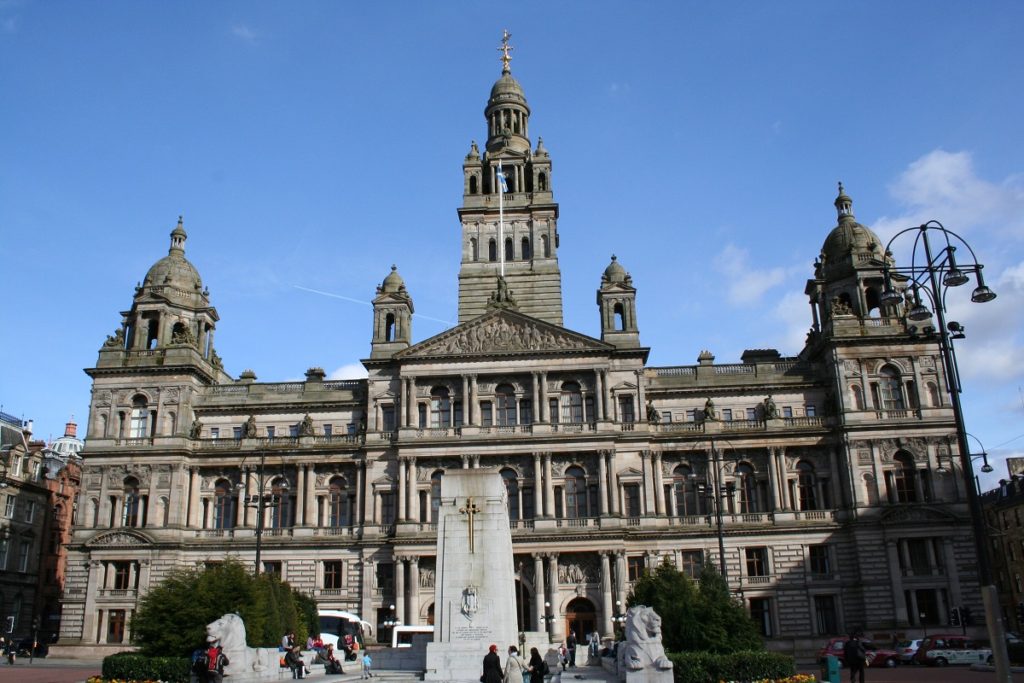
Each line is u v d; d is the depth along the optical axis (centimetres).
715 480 9744
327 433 11056
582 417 10456
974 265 3741
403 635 8825
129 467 10644
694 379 11044
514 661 3941
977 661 7425
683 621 5622
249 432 10850
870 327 10700
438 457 10300
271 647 6141
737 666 4881
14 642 10869
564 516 10062
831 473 10362
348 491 10706
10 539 12156
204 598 5722
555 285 12250
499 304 10894
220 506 10800
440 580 5206
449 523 5294
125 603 10112
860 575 9788
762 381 10944
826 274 11262
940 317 3684
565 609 9800
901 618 9538
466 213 12694
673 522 10225
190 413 10994
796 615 9850
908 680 5722
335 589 10181
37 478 13012
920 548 9894
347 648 7788
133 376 11000
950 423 10188
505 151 13150
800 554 10025
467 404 10488
